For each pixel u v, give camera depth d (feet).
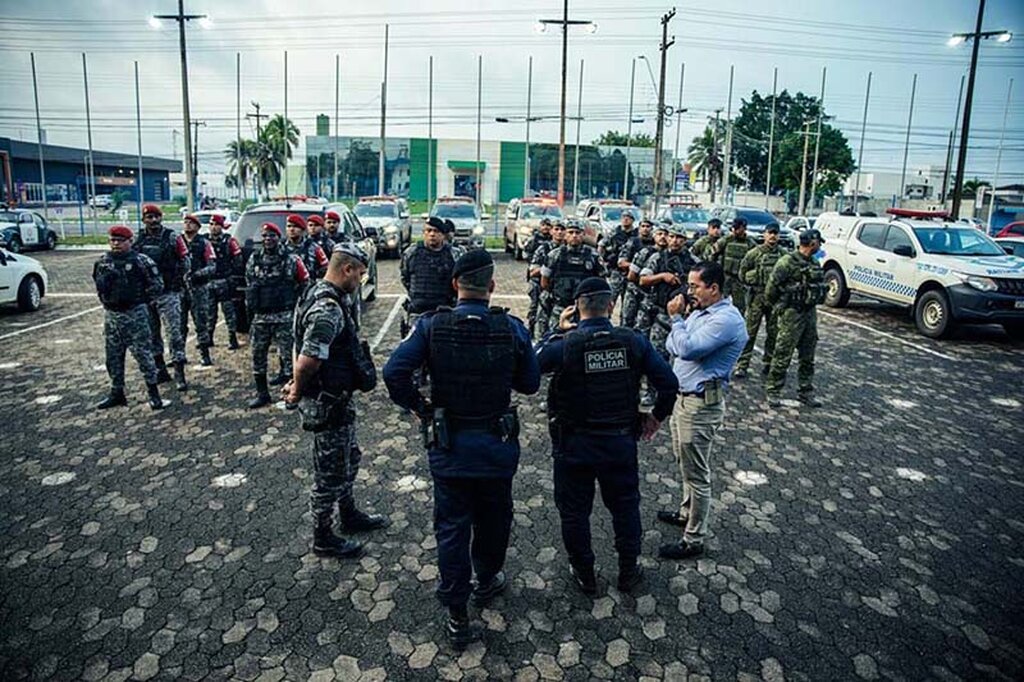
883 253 38.47
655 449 18.33
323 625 10.68
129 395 22.15
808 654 10.19
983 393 24.31
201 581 11.82
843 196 156.15
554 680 9.56
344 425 12.37
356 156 181.88
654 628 10.73
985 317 32.12
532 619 10.93
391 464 16.88
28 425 19.27
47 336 30.76
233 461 16.89
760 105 248.93
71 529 13.52
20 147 152.76
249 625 10.66
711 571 12.39
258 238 30.45
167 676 9.55
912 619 11.09
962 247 36.32
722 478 16.53
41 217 77.61
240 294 27.71
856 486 16.22
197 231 25.35
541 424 20.11
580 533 11.31
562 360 11.04
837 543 13.50
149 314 20.77
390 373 10.23
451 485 10.39
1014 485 16.46
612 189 188.65
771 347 25.63
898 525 14.32
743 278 25.81
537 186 185.06
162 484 15.57
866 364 28.35
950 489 16.16
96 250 78.18
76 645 10.16
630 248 26.53
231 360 26.76
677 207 64.80
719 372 12.33
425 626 10.69
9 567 12.17
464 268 10.61
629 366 11.14
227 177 218.79
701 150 240.32
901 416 21.52
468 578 10.18
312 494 12.47
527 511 14.58
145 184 207.51
